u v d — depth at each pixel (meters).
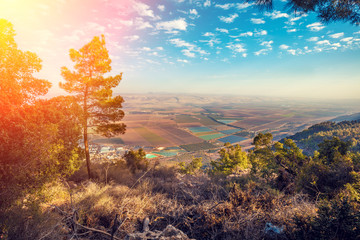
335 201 2.85
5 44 4.33
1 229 2.85
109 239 3.12
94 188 5.71
